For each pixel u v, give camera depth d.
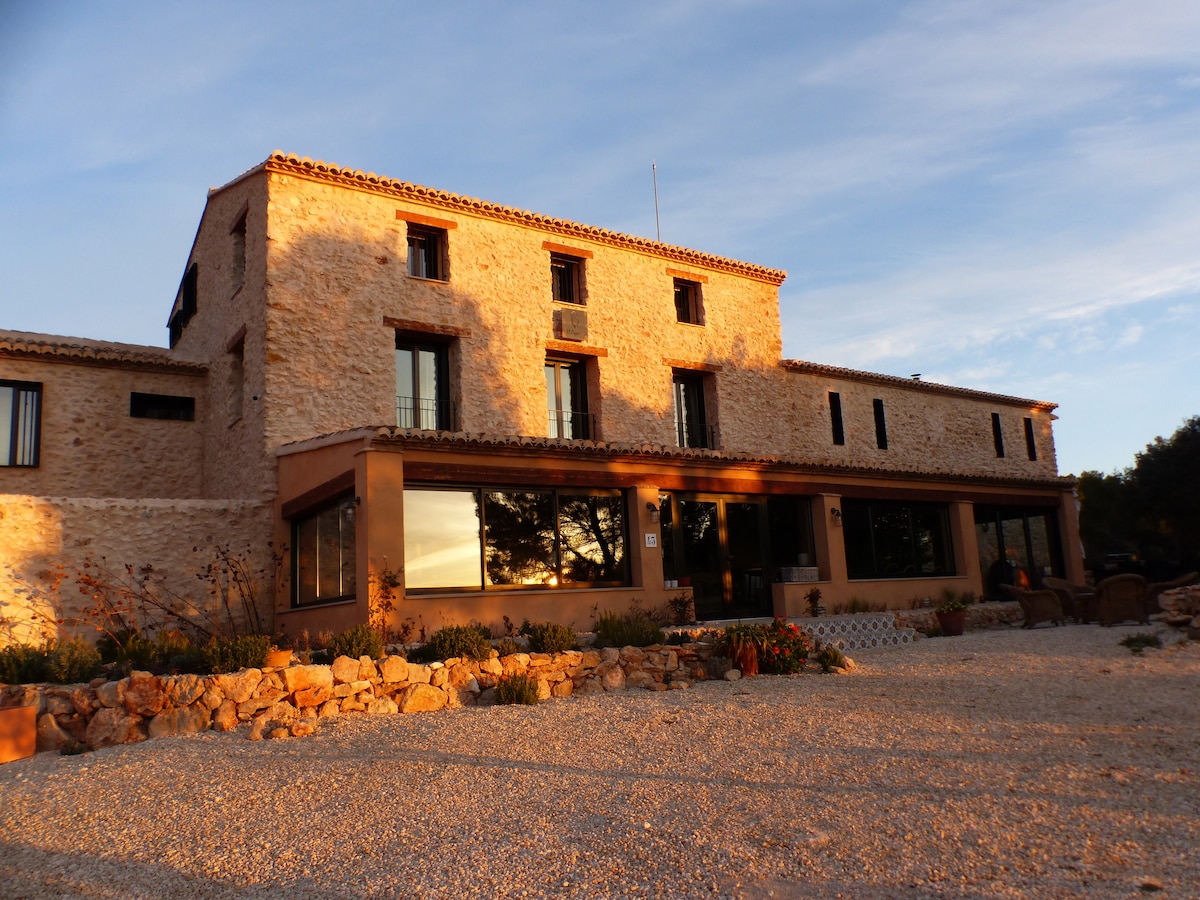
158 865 5.41
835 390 26.09
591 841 5.52
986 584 22.62
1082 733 8.10
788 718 9.09
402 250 18.88
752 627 12.69
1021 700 9.89
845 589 18.64
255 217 17.97
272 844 5.68
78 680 9.45
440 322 19.06
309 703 9.54
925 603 19.88
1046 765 6.97
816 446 25.19
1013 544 23.69
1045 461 31.83
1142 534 37.41
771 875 4.91
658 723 8.95
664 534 17.20
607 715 9.41
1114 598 17.56
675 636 12.62
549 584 15.17
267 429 16.56
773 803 6.18
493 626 14.04
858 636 16.31
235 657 9.84
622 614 15.37
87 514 14.66
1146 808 5.82
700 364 23.11
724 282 24.19
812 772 6.96
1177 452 34.66
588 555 15.78
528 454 15.03
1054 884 4.66
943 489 21.44
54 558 14.26
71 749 8.46
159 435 18.95
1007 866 4.92
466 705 10.34
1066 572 24.16
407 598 13.29
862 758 7.36
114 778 7.28
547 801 6.37
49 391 17.69
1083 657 13.26
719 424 23.12
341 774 7.19
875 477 20.05
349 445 13.97
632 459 16.27
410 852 5.45
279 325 17.02
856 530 19.86
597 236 21.70
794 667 12.30
